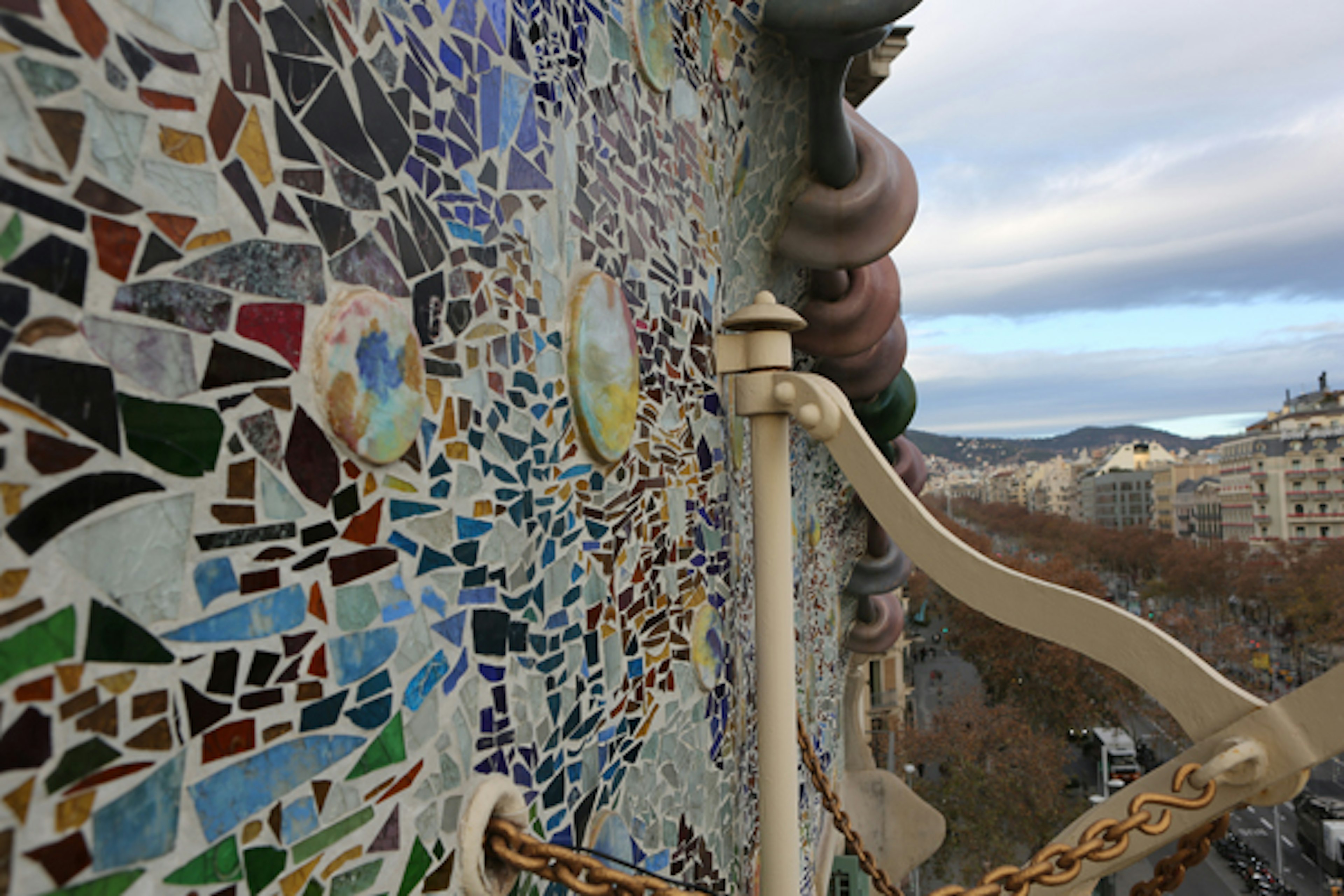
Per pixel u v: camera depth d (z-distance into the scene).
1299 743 1.56
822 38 2.77
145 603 0.75
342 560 0.98
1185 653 1.69
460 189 1.24
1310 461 89.56
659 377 2.01
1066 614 1.84
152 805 0.75
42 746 0.66
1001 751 31.80
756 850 2.82
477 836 1.20
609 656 1.70
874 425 6.14
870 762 8.48
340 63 1.01
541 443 1.46
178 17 0.80
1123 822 1.62
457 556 1.21
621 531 1.78
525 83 1.45
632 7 1.95
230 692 0.83
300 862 0.91
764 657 2.20
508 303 1.36
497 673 1.30
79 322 0.70
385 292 1.06
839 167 3.29
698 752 2.18
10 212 0.65
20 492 0.65
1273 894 35.19
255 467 0.87
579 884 1.22
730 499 2.55
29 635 0.66
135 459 0.74
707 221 2.43
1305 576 64.38
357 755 1.00
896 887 2.51
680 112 2.25
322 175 0.97
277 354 0.89
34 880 0.66
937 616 79.38
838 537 6.47
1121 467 141.00
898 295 4.12
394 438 1.06
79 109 0.71
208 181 0.82
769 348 2.23
